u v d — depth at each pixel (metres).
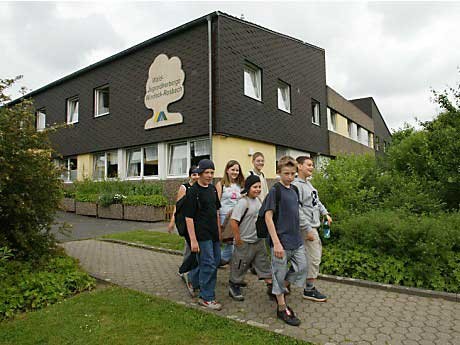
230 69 12.66
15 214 5.38
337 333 3.46
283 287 3.84
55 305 4.25
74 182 16.20
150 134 14.20
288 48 16.33
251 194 4.50
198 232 4.23
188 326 3.59
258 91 14.38
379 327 3.59
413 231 4.95
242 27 13.41
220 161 12.23
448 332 3.45
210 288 4.21
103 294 4.64
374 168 8.64
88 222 12.23
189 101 12.82
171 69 13.46
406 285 4.75
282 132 15.38
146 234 9.11
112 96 16.17
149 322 3.69
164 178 13.70
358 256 5.29
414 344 3.22
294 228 3.94
